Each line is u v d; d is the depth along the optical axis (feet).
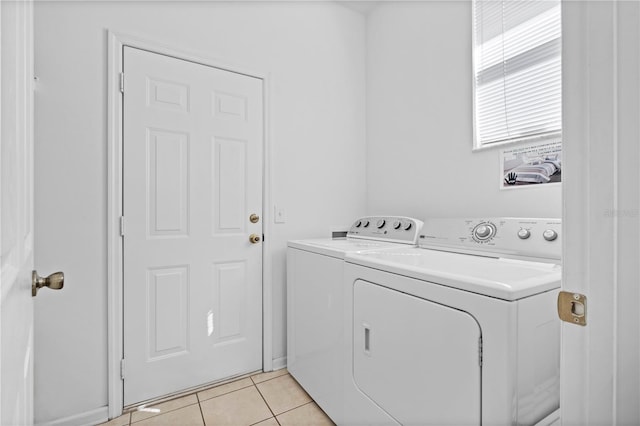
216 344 6.04
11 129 1.65
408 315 3.35
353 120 7.95
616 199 1.54
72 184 4.78
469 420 2.73
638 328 1.64
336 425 4.67
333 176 7.57
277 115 6.75
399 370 3.45
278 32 6.77
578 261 1.65
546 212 4.58
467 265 3.51
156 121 5.47
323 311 5.06
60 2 4.72
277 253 6.72
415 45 6.79
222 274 6.10
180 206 5.68
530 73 4.91
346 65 7.84
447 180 6.11
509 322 2.49
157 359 5.45
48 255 4.62
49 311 4.63
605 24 1.53
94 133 4.94
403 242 5.61
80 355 4.82
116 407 5.03
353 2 7.69
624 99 1.54
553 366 2.83
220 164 6.09
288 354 6.39
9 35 1.62
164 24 5.54
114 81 5.09
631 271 1.60
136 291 5.27
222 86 6.12
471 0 5.70
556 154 4.49
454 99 5.99
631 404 1.67
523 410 2.58
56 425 4.62
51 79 4.64
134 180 5.27
